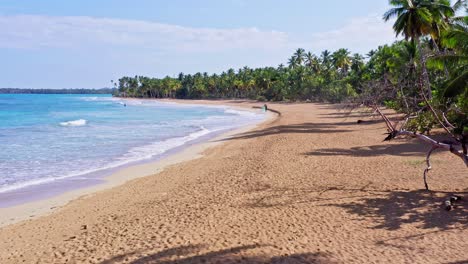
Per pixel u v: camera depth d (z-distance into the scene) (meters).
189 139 34.69
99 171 21.16
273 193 14.22
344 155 22.47
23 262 8.99
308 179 16.34
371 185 15.08
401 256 8.62
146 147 29.98
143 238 9.89
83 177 19.72
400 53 37.66
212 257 8.49
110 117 65.50
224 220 11.16
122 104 131.12
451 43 20.23
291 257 8.49
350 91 83.75
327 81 113.44
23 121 56.28
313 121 48.72
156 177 19.06
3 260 9.23
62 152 27.67
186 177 18.38
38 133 39.88
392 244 9.32
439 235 9.87
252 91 153.50
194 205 12.98
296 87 119.56
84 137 36.44
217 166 20.77
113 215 12.51
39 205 14.78
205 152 26.98
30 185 18.05
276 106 96.00
